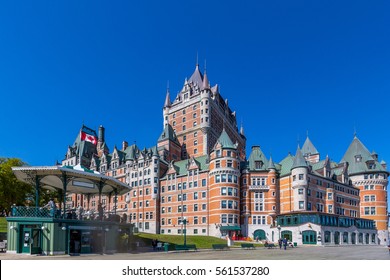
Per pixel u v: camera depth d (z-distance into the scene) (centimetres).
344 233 8612
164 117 13062
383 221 10538
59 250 3394
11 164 7562
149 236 6088
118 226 4075
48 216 3466
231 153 8844
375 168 10881
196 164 9425
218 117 12562
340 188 10225
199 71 13175
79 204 11950
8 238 3466
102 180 4131
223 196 8531
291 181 9144
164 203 9812
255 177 9231
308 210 8881
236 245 6275
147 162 10294
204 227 8806
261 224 8906
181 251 4341
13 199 7331
